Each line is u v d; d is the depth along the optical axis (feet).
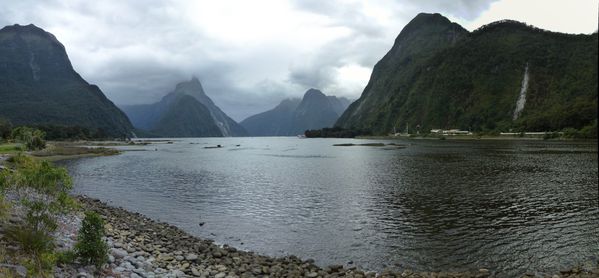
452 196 131.13
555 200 122.72
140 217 97.96
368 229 90.99
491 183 159.02
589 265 67.21
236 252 69.10
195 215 105.70
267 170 227.20
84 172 217.77
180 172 217.97
